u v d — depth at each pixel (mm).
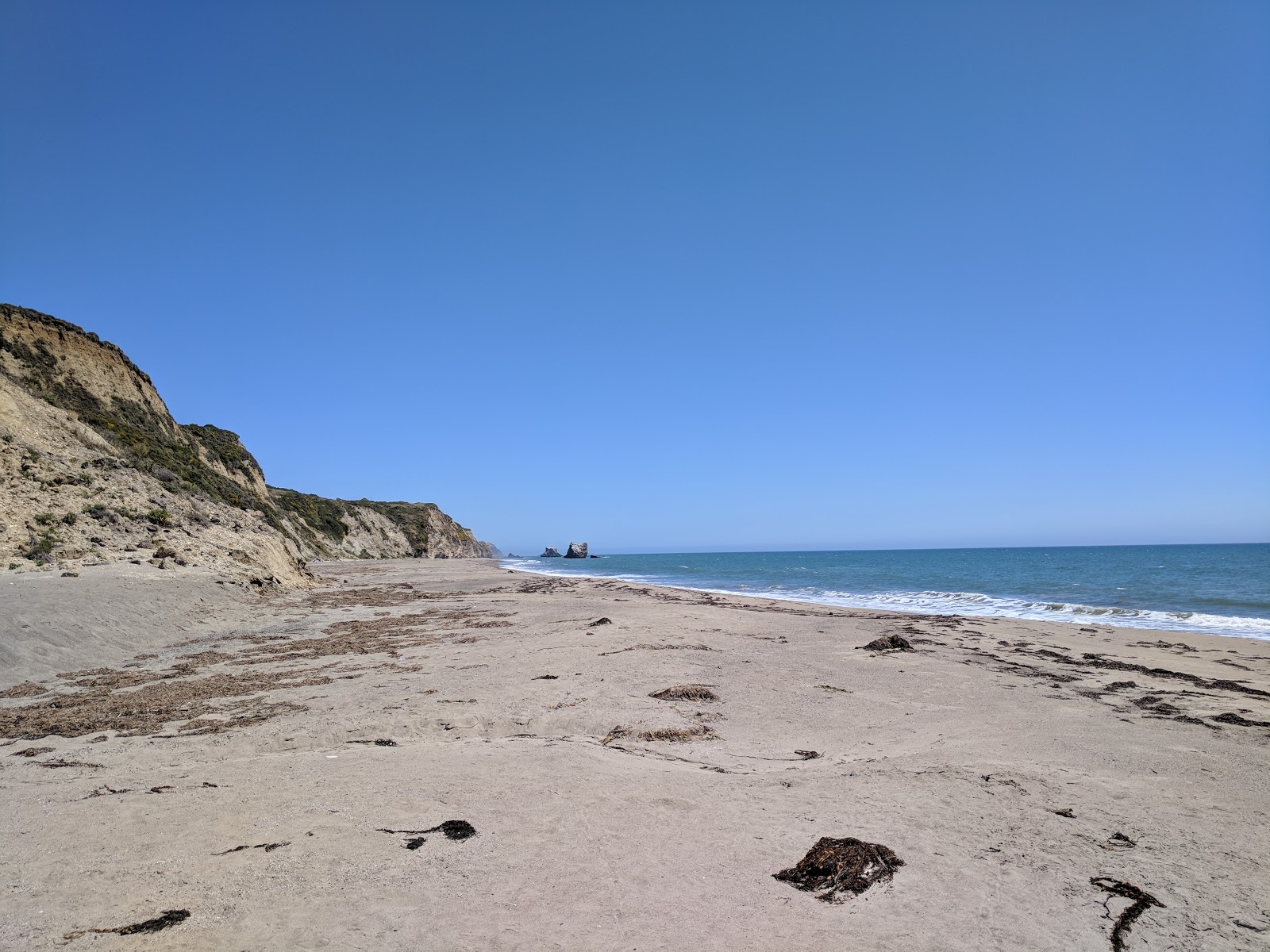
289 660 13891
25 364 33219
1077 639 17547
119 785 6566
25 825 5500
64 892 4379
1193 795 6387
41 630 13734
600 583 40844
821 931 4160
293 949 3826
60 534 20500
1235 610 25766
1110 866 5023
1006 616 24438
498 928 4098
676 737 8531
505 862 4949
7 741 8312
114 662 13594
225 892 4426
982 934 4152
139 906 4230
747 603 27703
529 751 7711
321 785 6477
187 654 14422
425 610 23234
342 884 4578
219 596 20562
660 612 21750
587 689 10805
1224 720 9281
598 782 6613
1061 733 8492
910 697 10711
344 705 9984
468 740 8398
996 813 5938
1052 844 5352
